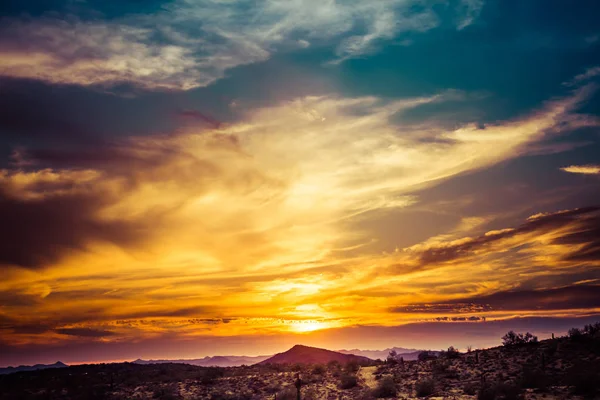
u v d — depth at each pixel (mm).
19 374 79500
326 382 59469
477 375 51688
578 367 45469
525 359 54375
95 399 54656
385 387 47812
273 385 59062
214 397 52250
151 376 75312
